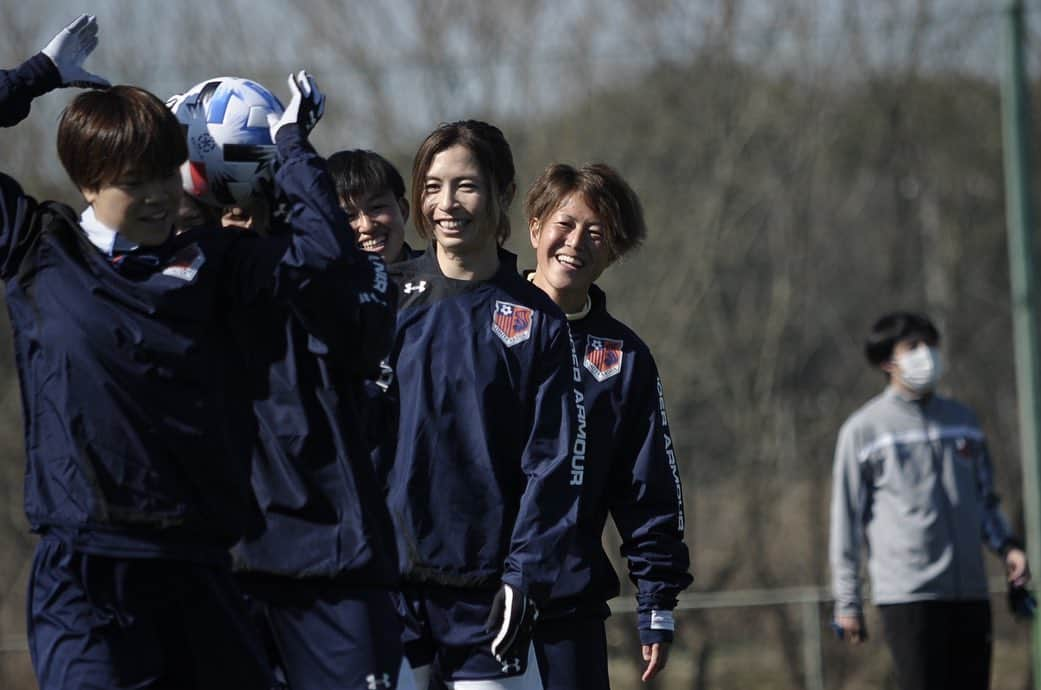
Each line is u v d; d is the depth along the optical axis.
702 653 47.50
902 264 58.44
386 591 12.85
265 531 12.76
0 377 48.84
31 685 36.09
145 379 11.48
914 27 57.06
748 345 56.59
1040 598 35.53
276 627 12.91
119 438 11.42
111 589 11.50
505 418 15.15
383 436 15.21
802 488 55.44
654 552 17.38
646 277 56.44
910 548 26.58
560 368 15.27
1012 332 56.53
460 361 15.20
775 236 57.75
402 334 15.40
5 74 12.99
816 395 57.41
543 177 17.80
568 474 14.84
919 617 26.53
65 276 11.68
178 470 11.56
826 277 58.62
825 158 58.62
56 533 11.53
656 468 17.34
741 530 55.09
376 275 12.45
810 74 58.03
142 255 11.70
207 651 11.77
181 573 11.62
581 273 17.44
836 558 27.16
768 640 48.16
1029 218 37.56
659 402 17.56
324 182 12.23
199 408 11.65
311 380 12.61
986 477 27.25
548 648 16.47
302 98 12.61
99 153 11.45
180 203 12.11
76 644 11.45
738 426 56.00
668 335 56.09
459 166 15.29
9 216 12.02
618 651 47.59
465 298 15.41
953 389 56.25
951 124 57.94
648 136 57.09
